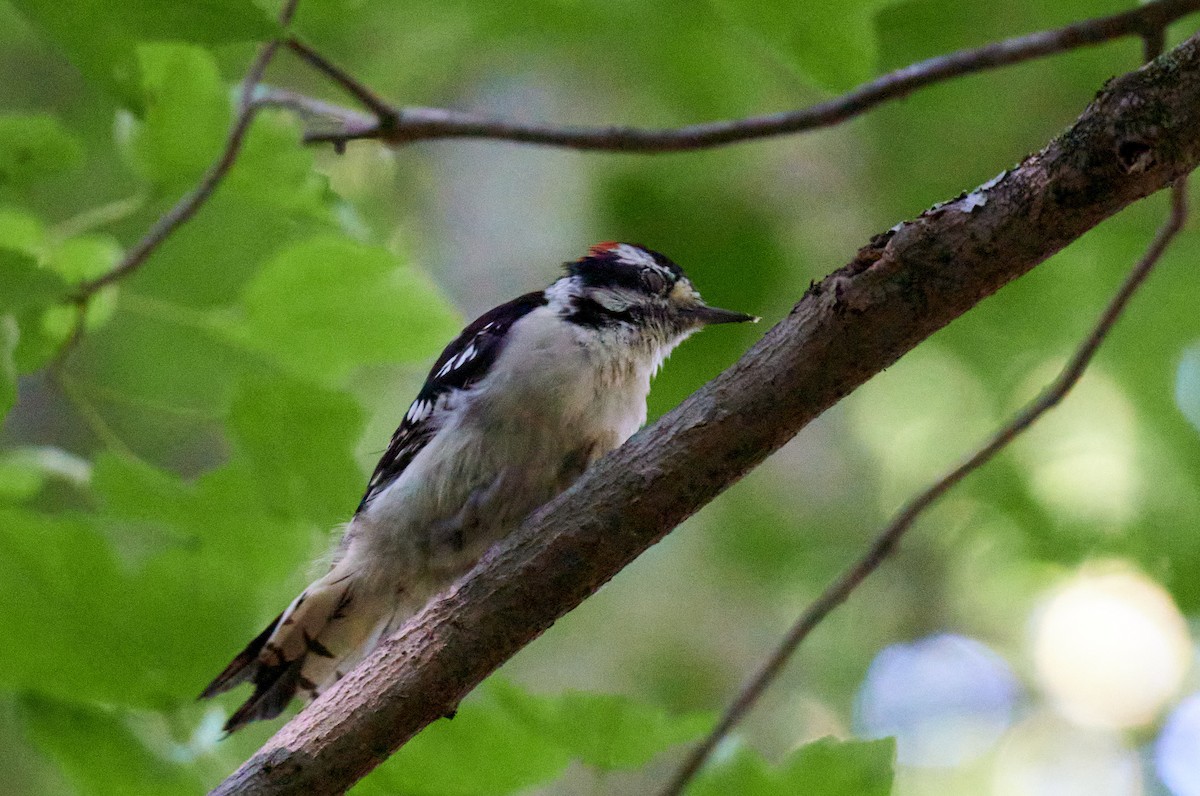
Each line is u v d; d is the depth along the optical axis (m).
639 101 13.99
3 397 6.43
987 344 14.44
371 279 7.46
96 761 6.74
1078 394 14.61
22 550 6.75
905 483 15.20
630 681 14.45
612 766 6.40
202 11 5.80
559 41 12.86
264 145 7.43
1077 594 16.45
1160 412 14.36
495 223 13.95
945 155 13.52
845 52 7.26
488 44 13.19
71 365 11.72
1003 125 13.17
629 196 13.77
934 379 15.35
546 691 14.33
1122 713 16.97
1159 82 4.94
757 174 13.93
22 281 6.33
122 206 7.35
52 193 13.10
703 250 13.56
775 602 15.09
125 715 6.90
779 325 5.58
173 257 9.92
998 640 16.19
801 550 15.16
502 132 7.98
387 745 5.65
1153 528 14.44
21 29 14.41
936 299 5.29
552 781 6.55
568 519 5.67
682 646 14.72
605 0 12.06
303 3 7.96
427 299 7.57
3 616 6.75
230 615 6.90
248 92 7.30
